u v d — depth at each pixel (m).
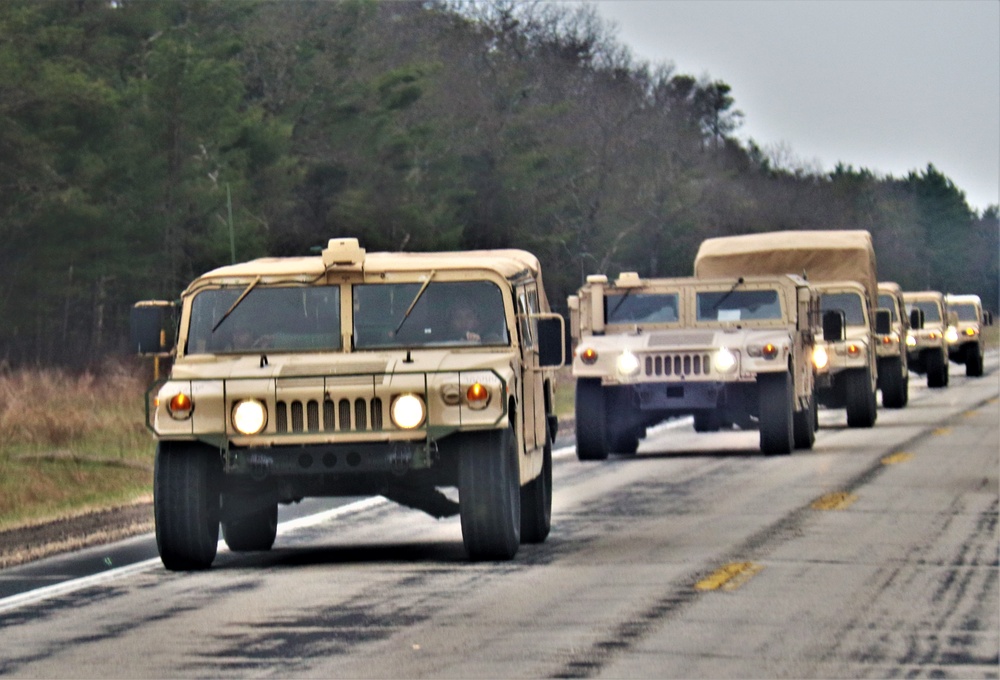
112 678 24.70
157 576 35.62
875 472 57.88
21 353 128.25
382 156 160.50
